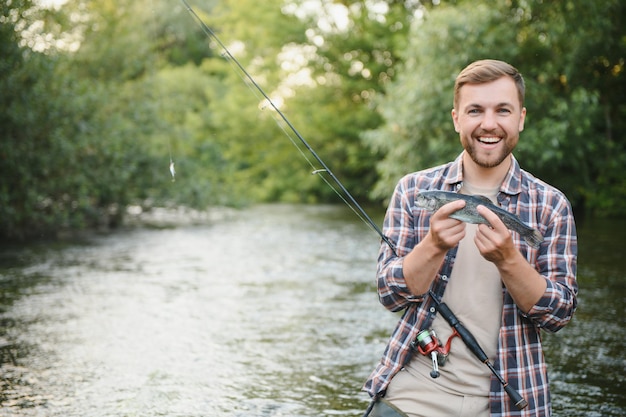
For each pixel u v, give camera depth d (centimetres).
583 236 1241
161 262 982
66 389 461
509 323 228
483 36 1450
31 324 626
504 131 228
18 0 1060
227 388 466
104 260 994
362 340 583
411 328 238
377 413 243
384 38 2322
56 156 1199
